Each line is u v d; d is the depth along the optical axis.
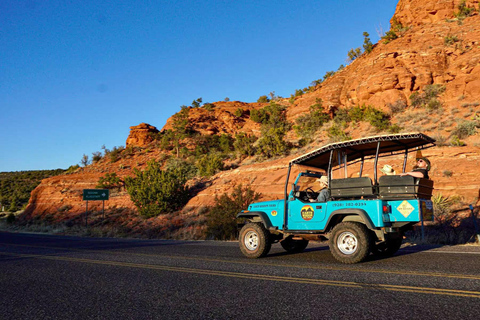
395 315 3.76
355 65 53.84
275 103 63.88
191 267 7.53
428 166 8.33
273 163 32.16
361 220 7.63
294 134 47.84
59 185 51.34
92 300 4.94
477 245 10.24
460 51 39.28
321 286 5.25
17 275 7.29
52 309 4.56
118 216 36.19
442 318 3.63
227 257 9.12
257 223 9.17
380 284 5.23
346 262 7.40
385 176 7.56
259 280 5.87
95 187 48.94
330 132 38.00
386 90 40.78
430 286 5.00
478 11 45.59
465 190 17.98
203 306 4.41
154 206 32.56
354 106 44.53
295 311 4.04
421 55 41.50
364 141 7.95
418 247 10.26
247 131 59.47
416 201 7.20
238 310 4.17
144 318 4.01
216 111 67.75
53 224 40.12
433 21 48.88
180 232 24.86
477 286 4.93
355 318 3.71
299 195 8.67
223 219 19.92
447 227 14.11
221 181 33.69
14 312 4.49
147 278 6.43
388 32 49.62
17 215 53.12
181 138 56.44
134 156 60.59
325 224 8.05
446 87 37.28
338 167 9.16
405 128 32.81
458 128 26.38
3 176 114.00
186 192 34.31
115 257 9.79
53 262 9.10
